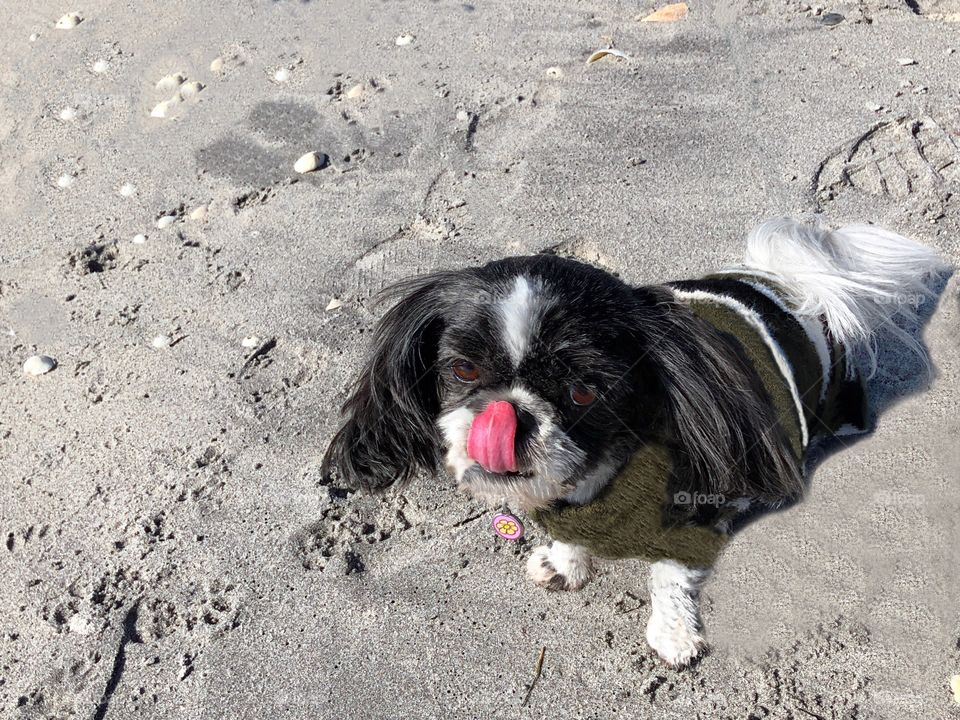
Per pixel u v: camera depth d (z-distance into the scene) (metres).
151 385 0.69
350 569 0.57
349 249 0.77
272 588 0.56
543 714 0.50
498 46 0.96
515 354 0.42
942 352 0.65
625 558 0.51
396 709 0.51
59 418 0.67
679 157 0.81
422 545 0.58
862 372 0.61
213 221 0.81
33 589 0.57
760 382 0.48
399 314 0.49
